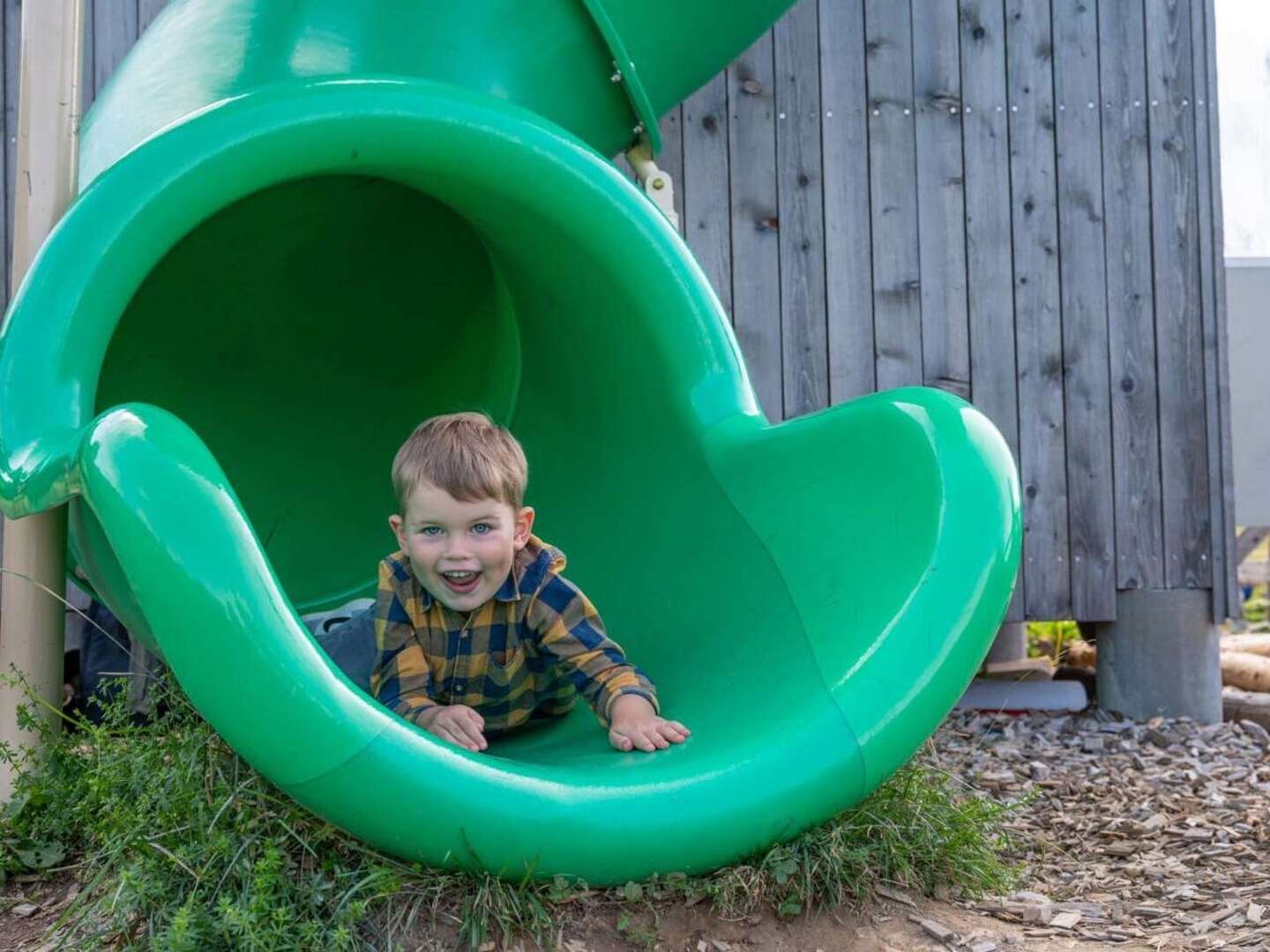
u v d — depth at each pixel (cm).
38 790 228
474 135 232
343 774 163
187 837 187
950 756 347
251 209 277
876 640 188
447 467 205
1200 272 406
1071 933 200
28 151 254
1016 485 197
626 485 269
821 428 222
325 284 305
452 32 277
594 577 268
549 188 237
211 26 274
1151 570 404
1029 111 404
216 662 161
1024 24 404
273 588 165
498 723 231
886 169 404
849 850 196
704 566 243
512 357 312
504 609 216
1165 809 301
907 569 194
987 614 188
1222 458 406
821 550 215
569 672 217
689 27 309
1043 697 405
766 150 401
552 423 295
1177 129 405
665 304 245
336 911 171
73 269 207
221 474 172
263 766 165
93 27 383
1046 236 404
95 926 189
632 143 317
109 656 349
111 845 194
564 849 172
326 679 164
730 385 246
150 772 202
